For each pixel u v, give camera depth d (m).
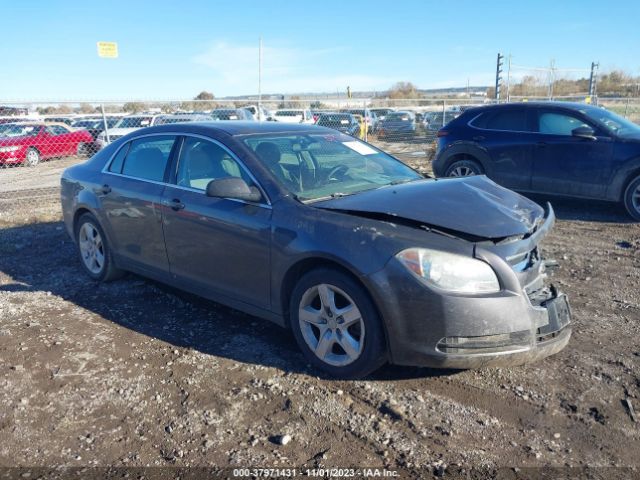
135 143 4.98
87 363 3.73
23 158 15.51
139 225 4.64
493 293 3.08
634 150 7.44
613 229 7.23
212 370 3.61
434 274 3.06
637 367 3.57
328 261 3.40
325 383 3.42
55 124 16.41
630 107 20.67
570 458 2.72
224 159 4.12
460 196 3.63
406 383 3.41
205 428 2.99
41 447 2.86
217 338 4.08
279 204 3.68
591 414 3.07
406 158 15.30
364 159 4.57
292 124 4.82
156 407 3.20
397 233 3.20
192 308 4.68
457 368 3.21
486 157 8.63
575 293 4.92
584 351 3.80
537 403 3.18
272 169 3.91
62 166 16.00
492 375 3.48
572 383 3.39
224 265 3.99
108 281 5.34
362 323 3.27
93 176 5.24
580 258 5.97
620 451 2.77
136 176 4.81
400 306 3.10
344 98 21.06
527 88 21.42
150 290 5.13
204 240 4.08
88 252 5.44
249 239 3.75
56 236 7.41
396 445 2.83
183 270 4.35
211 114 16.09
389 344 3.20
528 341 3.14
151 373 3.59
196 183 4.26
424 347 3.11
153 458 2.76
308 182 3.94
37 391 3.39
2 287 5.32
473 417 3.06
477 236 3.15
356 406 3.18
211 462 2.72
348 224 3.34
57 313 4.62
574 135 7.76
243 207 3.83
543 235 3.48
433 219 3.25
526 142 8.25
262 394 3.31
